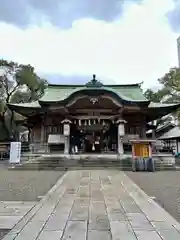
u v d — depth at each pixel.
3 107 39.91
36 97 43.62
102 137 28.81
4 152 30.67
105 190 9.86
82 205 7.25
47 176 14.84
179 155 34.41
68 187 10.58
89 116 26.66
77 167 18.86
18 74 39.97
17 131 47.22
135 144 17.95
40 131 29.66
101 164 19.59
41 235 4.71
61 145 26.69
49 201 7.80
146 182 12.27
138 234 4.78
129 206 7.14
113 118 26.52
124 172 16.86
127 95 31.09
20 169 18.72
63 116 27.69
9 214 6.29
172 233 4.85
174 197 8.66
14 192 9.54
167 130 40.72
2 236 4.71
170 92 36.00
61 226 5.25
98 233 4.81
